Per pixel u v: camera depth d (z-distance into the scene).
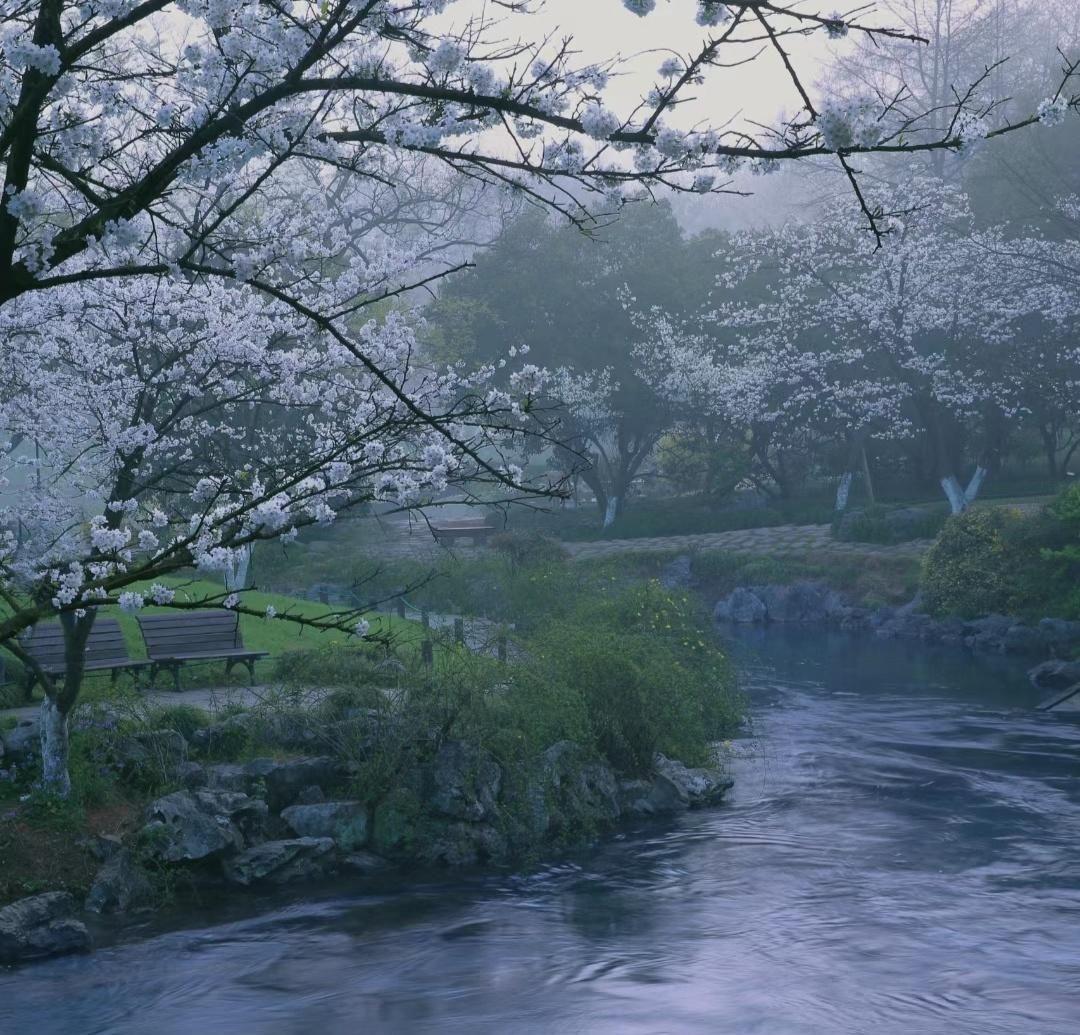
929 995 10.52
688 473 62.53
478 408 5.69
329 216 16.38
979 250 46.19
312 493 6.00
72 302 13.22
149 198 4.67
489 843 14.98
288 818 14.57
